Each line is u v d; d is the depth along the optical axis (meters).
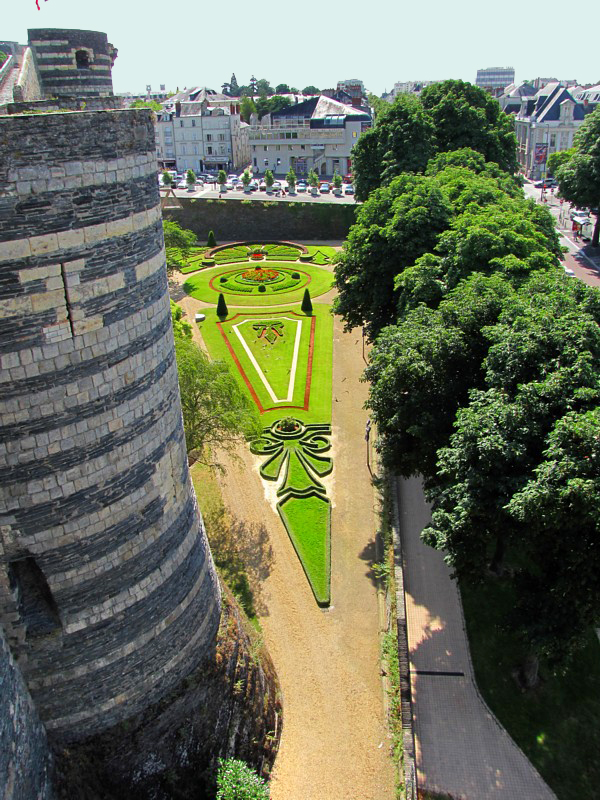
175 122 165.12
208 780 23.67
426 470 33.31
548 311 30.59
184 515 22.77
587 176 90.00
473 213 49.47
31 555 18.00
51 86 40.09
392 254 50.38
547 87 161.50
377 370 35.88
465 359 33.81
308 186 135.88
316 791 25.47
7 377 16.03
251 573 36.12
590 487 22.03
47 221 15.62
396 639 30.78
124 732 21.47
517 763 26.66
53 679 19.62
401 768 25.75
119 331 18.08
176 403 21.88
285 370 60.25
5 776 16.31
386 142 79.69
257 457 46.88
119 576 20.03
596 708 28.84
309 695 29.38
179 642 22.75
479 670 30.67
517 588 26.62
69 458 17.73
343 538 39.16
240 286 85.19
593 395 25.42
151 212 18.88
